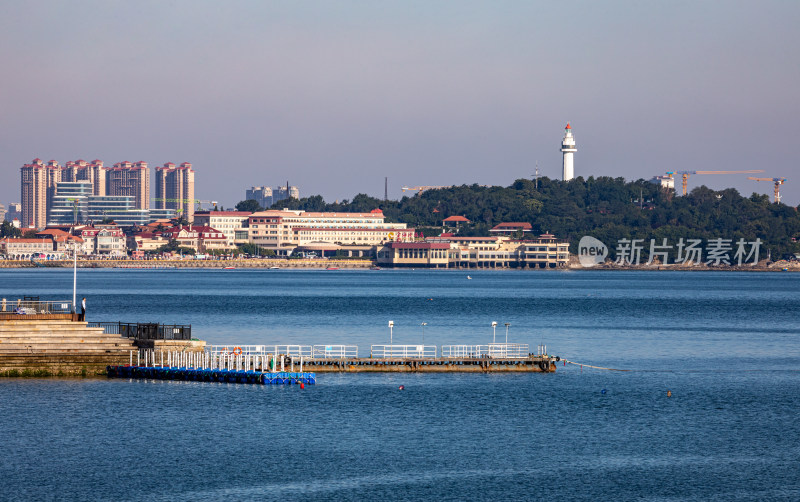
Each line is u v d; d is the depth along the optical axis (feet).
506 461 371.35
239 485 336.29
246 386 511.40
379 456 375.25
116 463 360.28
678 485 343.05
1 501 317.63
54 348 523.70
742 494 333.62
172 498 322.14
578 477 351.46
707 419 449.89
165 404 459.73
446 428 424.46
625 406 479.82
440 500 324.60
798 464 370.12
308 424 426.92
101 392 482.69
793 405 486.79
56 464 358.43
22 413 434.30
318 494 328.29
